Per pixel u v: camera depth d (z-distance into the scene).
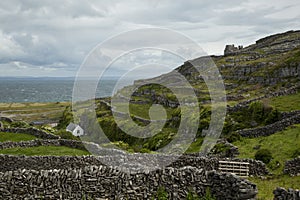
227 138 34.31
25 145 31.33
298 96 44.97
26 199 15.55
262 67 81.81
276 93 47.72
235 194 14.40
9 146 30.72
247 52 121.62
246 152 29.16
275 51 112.31
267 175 22.59
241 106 42.84
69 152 28.41
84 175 15.88
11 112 113.00
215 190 15.32
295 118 33.25
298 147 27.16
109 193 15.80
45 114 103.31
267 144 29.91
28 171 15.88
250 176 22.64
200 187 15.56
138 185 15.85
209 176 15.62
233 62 106.38
